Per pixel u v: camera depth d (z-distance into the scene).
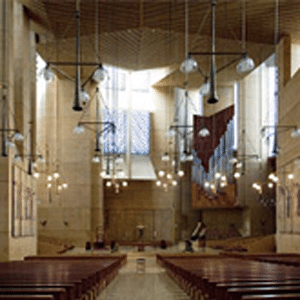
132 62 22.62
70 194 26.66
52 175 26.73
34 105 19.14
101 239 26.33
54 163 26.81
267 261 13.20
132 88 30.28
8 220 14.20
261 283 5.24
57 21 16.81
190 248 23.05
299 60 19.42
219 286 5.09
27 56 17.33
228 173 26.52
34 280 5.98
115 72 29.61
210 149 21.16
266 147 27.44
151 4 15.17
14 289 4.86
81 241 26.30
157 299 8.64
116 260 14.56
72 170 26.83
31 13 17.00
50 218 26.52
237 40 17.89
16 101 16.44
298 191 16.91
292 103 17.77
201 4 15.14
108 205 30.70
